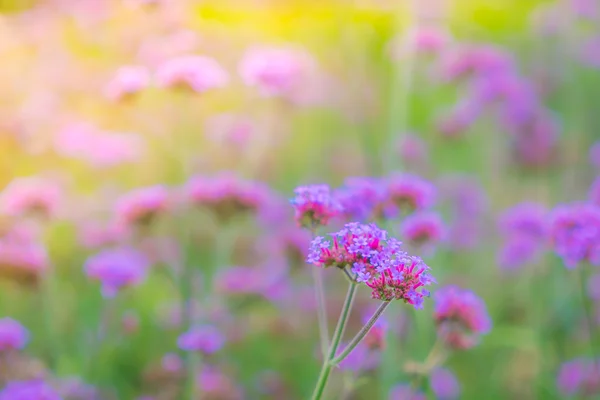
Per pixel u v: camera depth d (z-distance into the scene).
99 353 1.45
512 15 3.07
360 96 2.17
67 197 1.85
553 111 2.83
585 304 1.36
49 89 2.14
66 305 1.59
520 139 2.29
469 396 1.51
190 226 1.51
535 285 1.63
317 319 1.66
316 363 1.50
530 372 1.62
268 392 1.54
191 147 1.69
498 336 1.53
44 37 2.31
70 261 1.72
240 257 1.97
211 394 1.44
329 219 1.22
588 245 1.31
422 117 2.44
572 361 1.49
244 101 2.13
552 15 2.78
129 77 1.49
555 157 2.22
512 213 1.75
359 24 2.08
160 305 1.63
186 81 1.47
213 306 1.49
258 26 2.32
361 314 1.63
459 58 2.05
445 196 2.00
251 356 1.67
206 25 2.17
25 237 1.53
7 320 1.42
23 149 1.98
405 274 1.14
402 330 1.42
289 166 2.31
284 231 1.58
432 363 1.31
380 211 1.33
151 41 1.90
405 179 1.36
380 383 1.42
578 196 2.08
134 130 2.11
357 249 1.14
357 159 2.22
